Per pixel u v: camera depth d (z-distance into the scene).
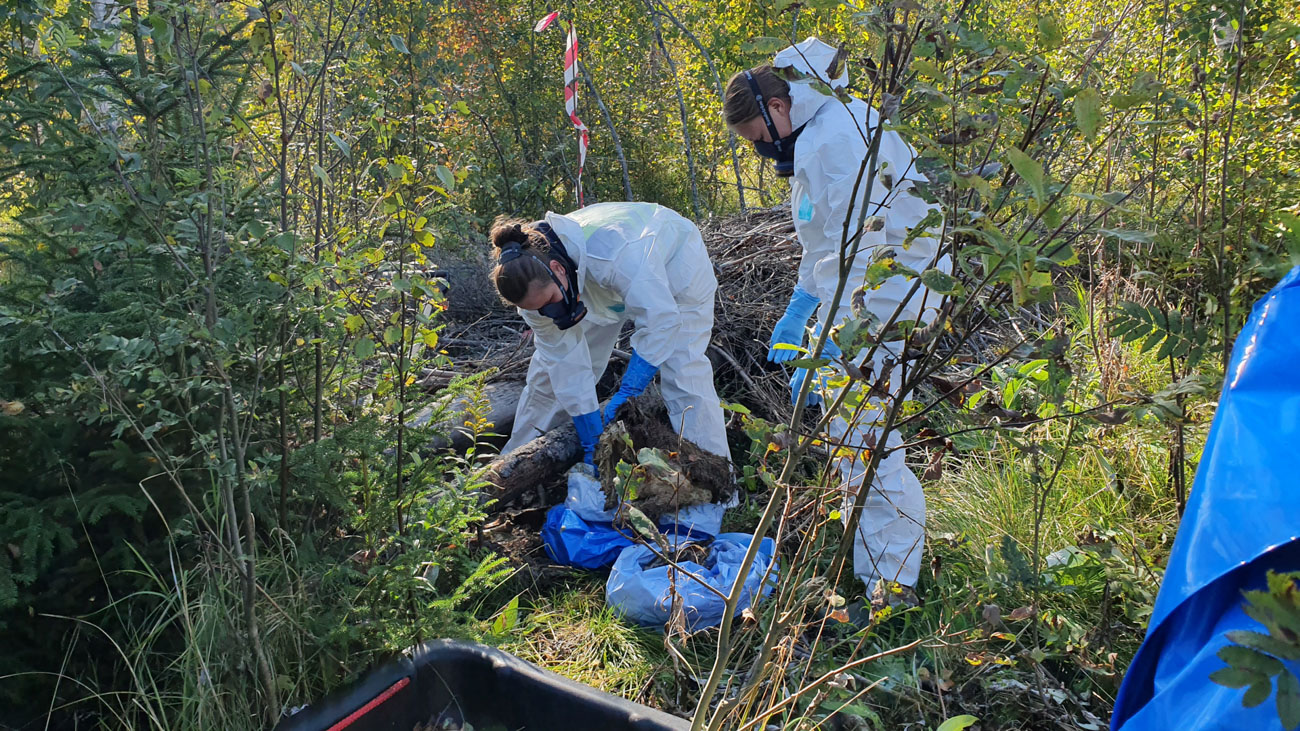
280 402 2.38
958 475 3.54
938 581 2.80
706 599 2.89
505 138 8.06
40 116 2.13
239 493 2.41
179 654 2.35
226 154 2.30
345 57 2.65
